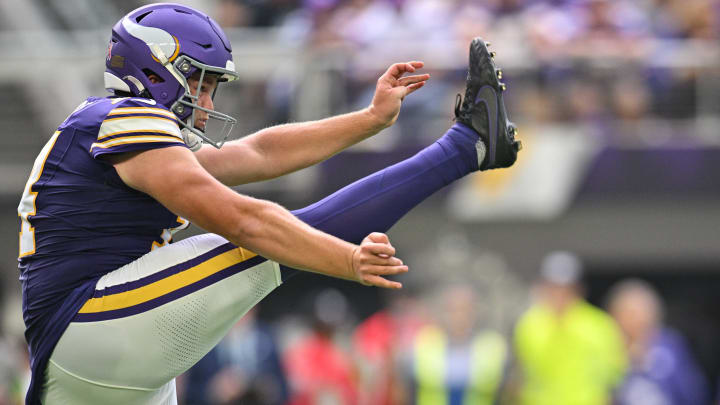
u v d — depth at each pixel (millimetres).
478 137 11109
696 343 36000
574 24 32125
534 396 25344
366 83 31078
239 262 10500
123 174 10055
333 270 9805
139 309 10242
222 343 25781
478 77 11117
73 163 10367
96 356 10281
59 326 10305
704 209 31078
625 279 35719
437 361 24547
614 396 25656
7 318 33375
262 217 9812
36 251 10453
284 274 10641
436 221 32125
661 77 31141
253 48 31562
